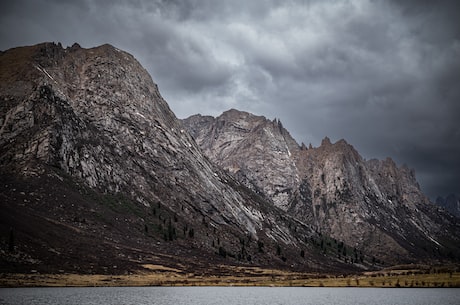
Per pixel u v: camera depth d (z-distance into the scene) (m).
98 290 140.62
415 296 130.12
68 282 146.62
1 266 147.88
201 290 160.75
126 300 114.38
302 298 130.62
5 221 174.38
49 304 100.12
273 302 119.31
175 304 109.69
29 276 146.62
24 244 166.00
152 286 164.88
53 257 168.00
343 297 134.00
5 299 107.88
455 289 148.88
